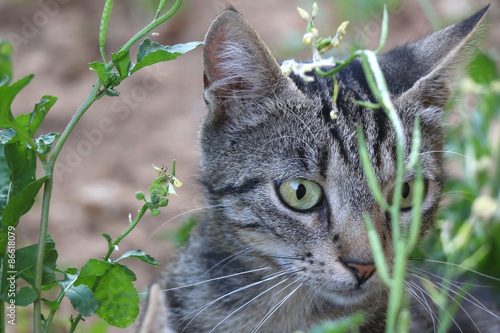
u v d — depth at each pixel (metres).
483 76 7.15
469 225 6.40
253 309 5.25
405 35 9.66
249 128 5.02
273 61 4.90
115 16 10.48
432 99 5.14
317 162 4.73
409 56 5.39
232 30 4.87
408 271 5.11
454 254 6.25
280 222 4.84
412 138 4.86
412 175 4.81
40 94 9.44
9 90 3.76
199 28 10.14
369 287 4.73
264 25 10.15
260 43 4.85
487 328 5.62
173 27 10.13
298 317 5.26
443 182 5.29
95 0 10.73
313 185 4.77
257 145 4.95
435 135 5.14
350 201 4.66
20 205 4.02
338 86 5.03
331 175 4.71
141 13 10.32
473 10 9.70
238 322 5.27
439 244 6.45
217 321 5.31
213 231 5.32
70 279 4.23
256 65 4.92
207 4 10.43
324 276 4.72
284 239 4.85
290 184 4.80
